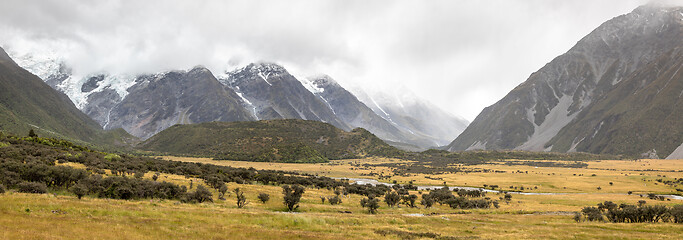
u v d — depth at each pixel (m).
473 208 97.38
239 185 105.75
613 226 59.56
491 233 51.25
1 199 45.59
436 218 65.25
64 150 143.38
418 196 123.69
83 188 61.12
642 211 71.69
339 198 93.25
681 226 59.19
